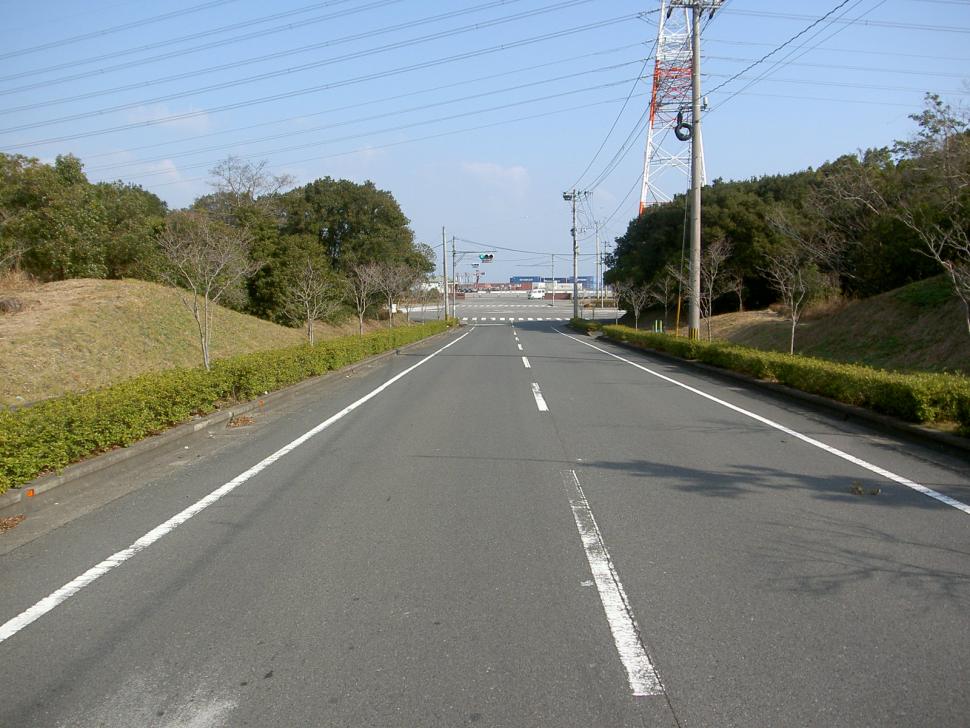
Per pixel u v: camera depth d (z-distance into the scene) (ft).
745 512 18.63
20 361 47.16
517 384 49.88
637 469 23.66
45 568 15.19
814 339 77.20
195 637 11.95
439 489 21.34
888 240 73.05
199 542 16.76
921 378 31.19
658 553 15.67
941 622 12.17
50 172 77.25
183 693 10.24
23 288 68.44
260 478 23.00
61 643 11.79
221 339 71.82
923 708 9.68
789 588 13.67
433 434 30.48
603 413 36.06
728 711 9.66
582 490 21.06
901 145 63.87
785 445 27.50
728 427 31.71
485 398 42.32
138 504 20.11
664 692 10.13
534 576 14.44
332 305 96.99
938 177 57.00
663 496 20.29
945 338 57.26
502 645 11.56
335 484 22.09
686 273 108.58
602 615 12.61
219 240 63.00
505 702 9.92
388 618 12.59
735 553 15.60
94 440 23.47
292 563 15.33
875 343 65.72
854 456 25.36
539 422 33.35
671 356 72.33
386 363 71.20
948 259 50.03
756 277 136.56
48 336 52.60
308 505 19.77
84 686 10.44
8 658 11.30
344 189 152.87
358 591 13.78
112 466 23.73
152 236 88.53
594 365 66.59
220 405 36.63
